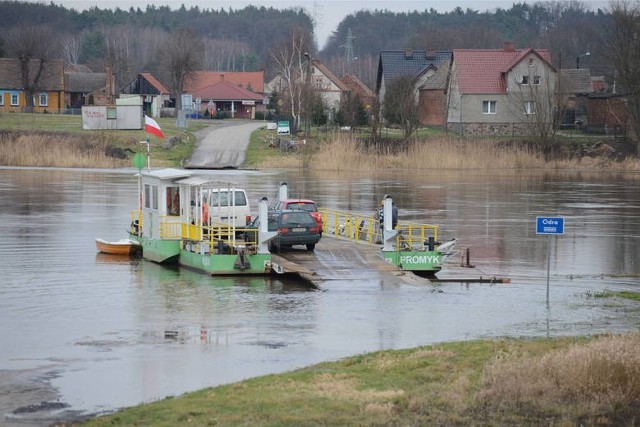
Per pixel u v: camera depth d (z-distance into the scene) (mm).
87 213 148500
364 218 121438
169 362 64250
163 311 80688
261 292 88938
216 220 111562
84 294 87812
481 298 87250
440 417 50750
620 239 126000
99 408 54125
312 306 82750
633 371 55656
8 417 52438
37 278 95562
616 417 51344
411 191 187500
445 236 127375
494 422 50094
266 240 96938
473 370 59969
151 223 108250
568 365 57062
